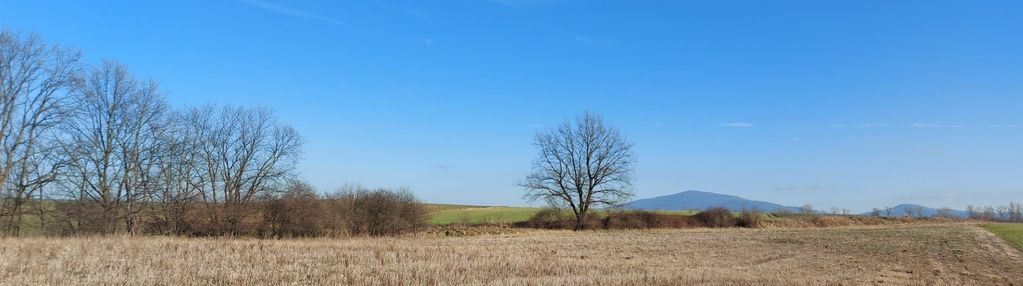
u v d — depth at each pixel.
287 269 18.22
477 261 21.59
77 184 38.75
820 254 34.22
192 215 43.56
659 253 33.66
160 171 43.19
